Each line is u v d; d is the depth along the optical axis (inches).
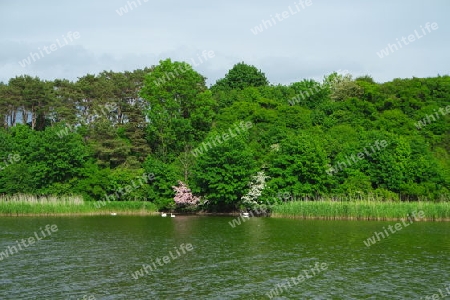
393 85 3964.1
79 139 3228.3
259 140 3240.7
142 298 952.3
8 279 1092.5
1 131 3260.3
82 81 3885.3
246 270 1187.3
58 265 1237.7
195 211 2768.2
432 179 2674.7
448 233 1812.3
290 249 1470.2
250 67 4726.9
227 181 2615.7
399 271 1181.7
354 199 2527.1
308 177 2682.1
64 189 2824.8
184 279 1099.9
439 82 3946.9
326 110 3720.5
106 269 1196.5
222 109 3799.2
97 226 2044.8
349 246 1521.9
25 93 3641.7
